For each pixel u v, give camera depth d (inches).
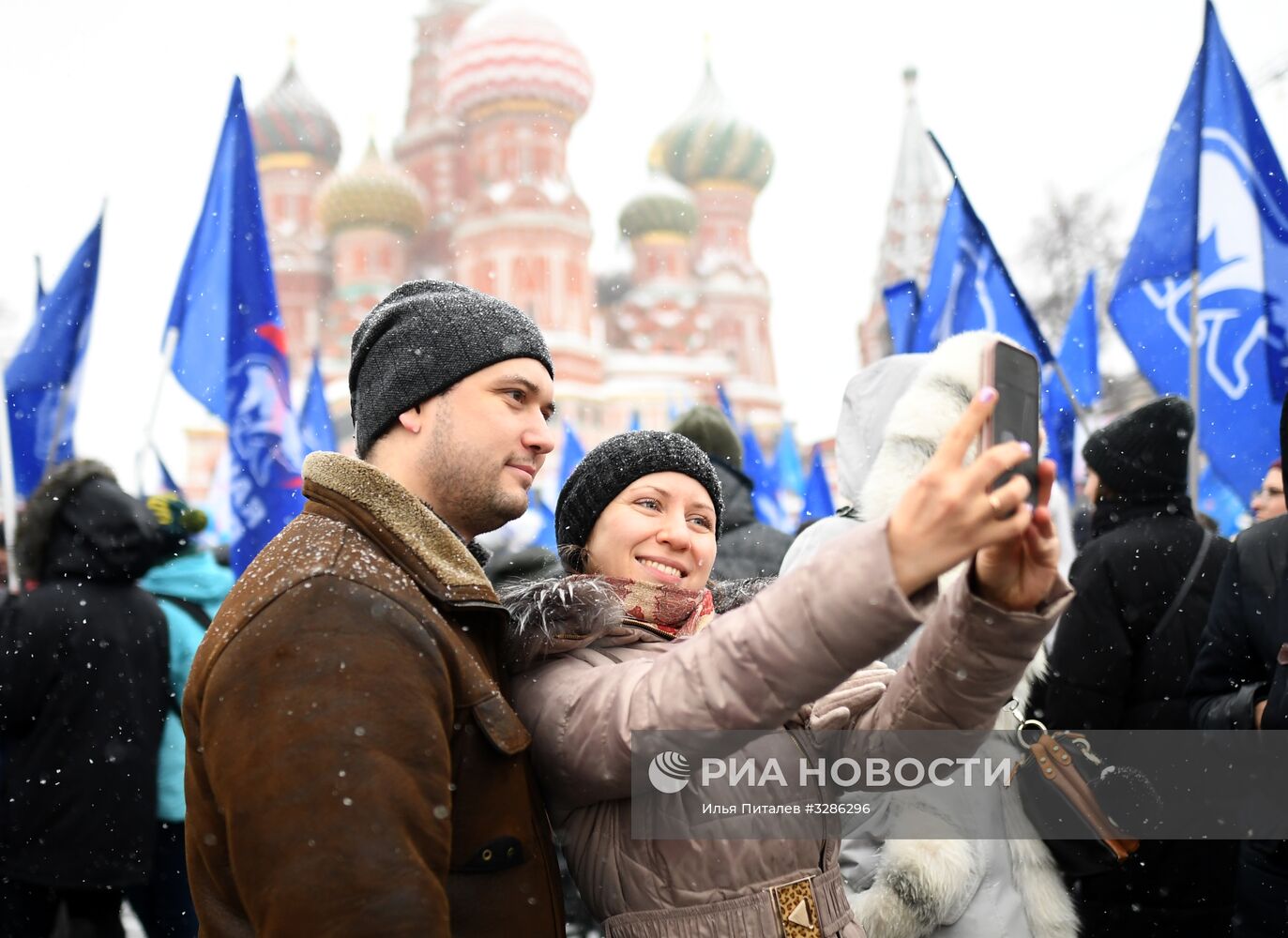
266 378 173.5
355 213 2613.2
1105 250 1125.1
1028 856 93.0
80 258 198.7
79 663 132.0
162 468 277.4
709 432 143.9
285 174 2714.1
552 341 2475.4
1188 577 113.0
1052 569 52.9
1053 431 233.0
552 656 62.9
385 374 61.7
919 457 96.0
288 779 48.0
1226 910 107.1
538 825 58.4
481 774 55.3
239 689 50.2
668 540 68.3
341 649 50.4
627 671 57.9
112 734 132.3
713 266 2758.4
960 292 191.9
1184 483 117.6
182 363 175.3
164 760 143.4
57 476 137.6
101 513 135.9
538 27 2691.9
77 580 134.3
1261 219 175.3
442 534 58.2
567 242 2561.5
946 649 58.0
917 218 2080.5
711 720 51.8
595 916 64.7
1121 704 112.4
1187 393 178.5
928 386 97.0
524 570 119.1
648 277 2684.5
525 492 62.6
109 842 131.2
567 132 2733.8
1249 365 173.8
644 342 2620.6
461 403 60.8
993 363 48.1
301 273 2652.6
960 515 46.0
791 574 50.9
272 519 170.2
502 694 59.9
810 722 65.2
